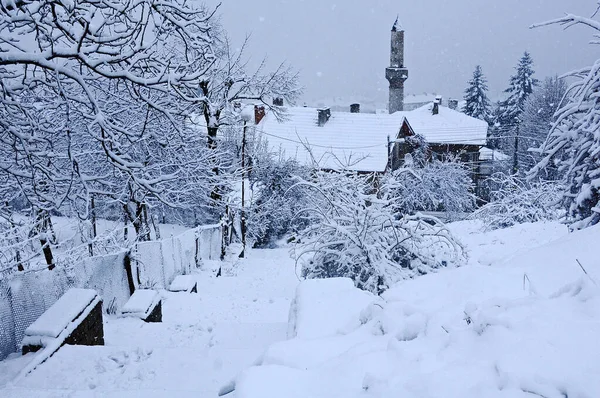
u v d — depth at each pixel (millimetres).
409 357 2631
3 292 6594
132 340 7105
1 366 5105
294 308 5281
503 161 45531
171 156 10148
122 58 6551
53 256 10312
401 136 37375
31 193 9008
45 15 6527
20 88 6609
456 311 3375
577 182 10398
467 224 22984
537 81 62188
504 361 2156
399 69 50625
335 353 3223
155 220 19469
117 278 10805
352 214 11586
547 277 4438
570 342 2207
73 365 5105
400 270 11492
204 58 7523
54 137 8953
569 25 9164
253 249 25406
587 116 9781
